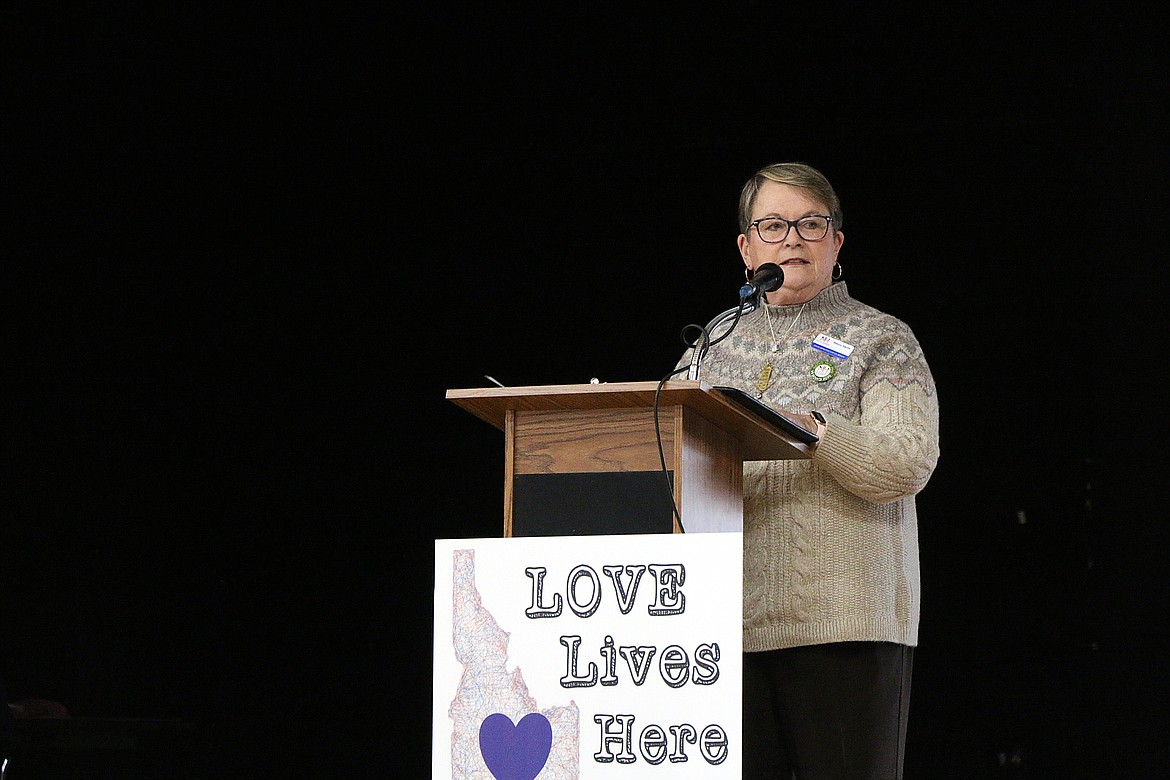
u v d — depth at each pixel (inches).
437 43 546.3
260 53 552.7
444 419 559.2
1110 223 468.8
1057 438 471.5
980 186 496.7
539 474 214.4
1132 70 463.8
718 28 523.8
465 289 561.6
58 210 578.6
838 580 245.4
